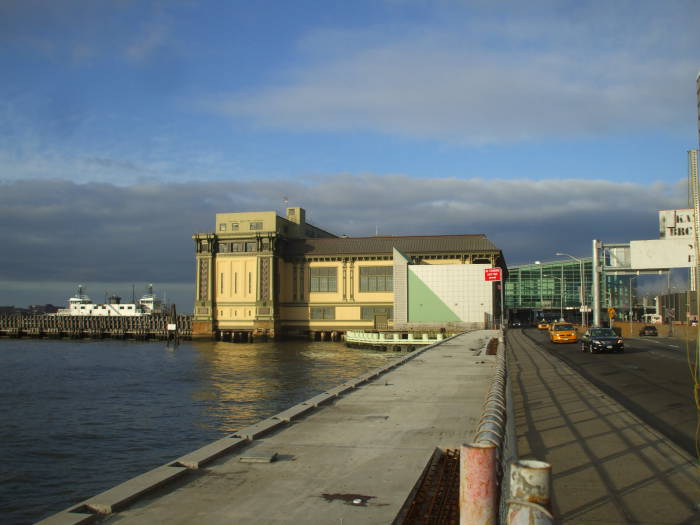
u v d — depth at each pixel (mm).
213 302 115875
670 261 48750
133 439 27641
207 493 9328
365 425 14945
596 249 61844
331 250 117375
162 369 62562
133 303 189250
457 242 114000
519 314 168000
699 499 9867
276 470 10719
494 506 5535
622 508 9453
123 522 8031
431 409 17391
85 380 52656
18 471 22375
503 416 9836
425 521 8172
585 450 13336
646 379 26625
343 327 114875
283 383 49281
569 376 28453
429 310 101188
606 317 148375
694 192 26406
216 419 32562
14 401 39688
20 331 152625
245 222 115688
